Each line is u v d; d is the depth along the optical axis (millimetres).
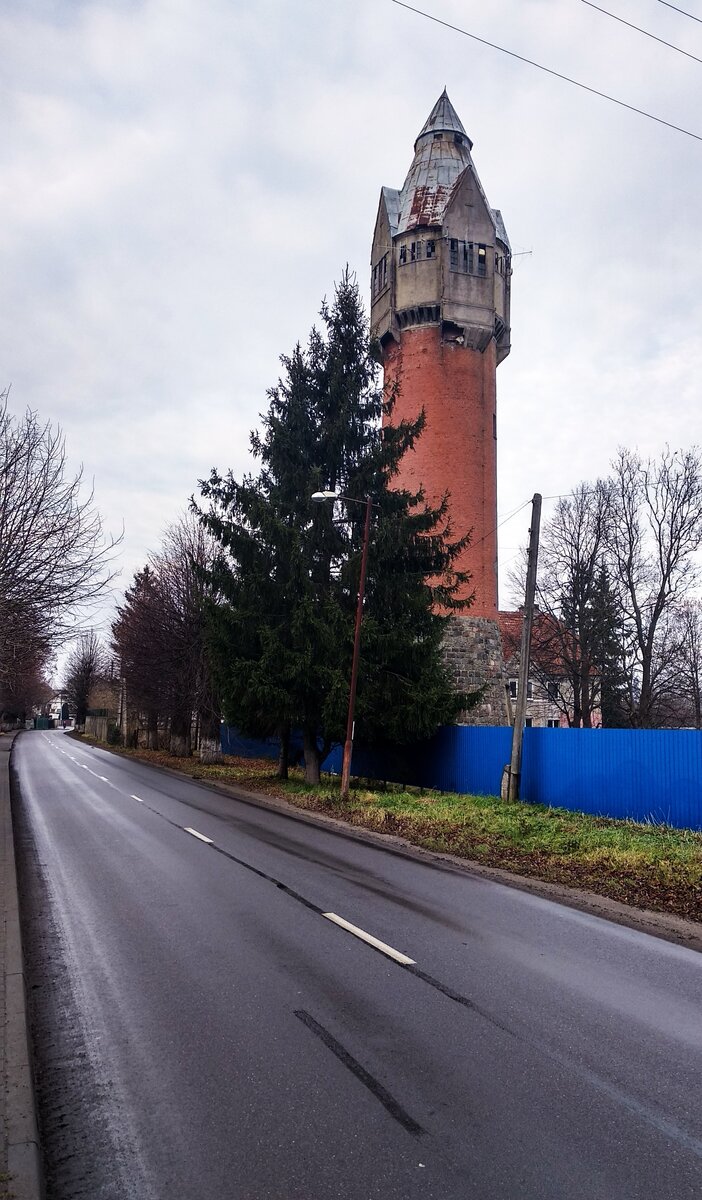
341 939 8078
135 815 18469
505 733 24391
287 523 26062
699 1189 3762
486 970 7152
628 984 6859
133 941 7973
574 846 14375
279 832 16328
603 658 39344
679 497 37156
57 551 13578
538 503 22016
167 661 38094
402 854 14195
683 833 16219
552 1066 5121
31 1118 4203
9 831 15086
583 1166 3951
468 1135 4234
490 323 40312
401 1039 5523
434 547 26891
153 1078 4910
